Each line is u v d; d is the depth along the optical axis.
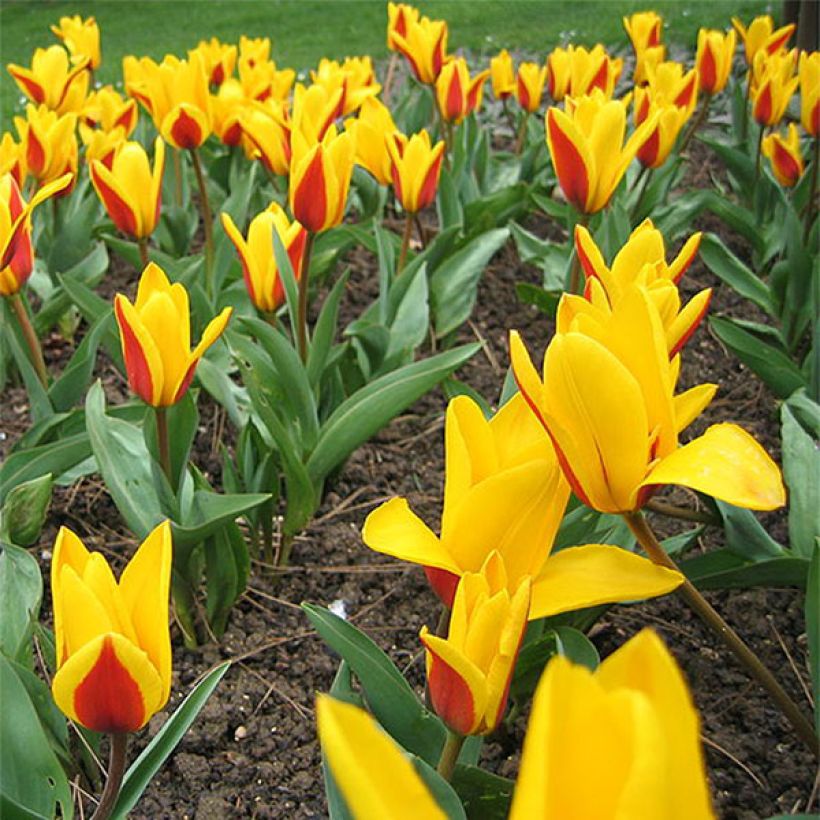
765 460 1.15
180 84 3.71
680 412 1.40
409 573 2.73
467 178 4.50
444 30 4.36
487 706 1.19
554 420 1.22
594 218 4.11
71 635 1.25
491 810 1.66
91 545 2.92
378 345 3.21
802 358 3.90
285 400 2.86
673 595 2.58
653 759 0.50
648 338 1.24
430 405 3.58
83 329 4.22
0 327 3.52
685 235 4.91
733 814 2.01
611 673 0.61
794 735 2.17
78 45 5.23
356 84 4.51
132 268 4.73
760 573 2.04
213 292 3.72
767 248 4.52
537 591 1.24
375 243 4.00
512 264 4.69
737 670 2.35
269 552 2.75
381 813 0.55
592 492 1.27
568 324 1.41
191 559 2.51
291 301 2.72
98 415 2.34
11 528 2.64
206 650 2.48
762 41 5.12
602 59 4.51
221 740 2.24
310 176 2.54
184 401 2.29
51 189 2.27
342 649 1.60
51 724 2.02
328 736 0.56
